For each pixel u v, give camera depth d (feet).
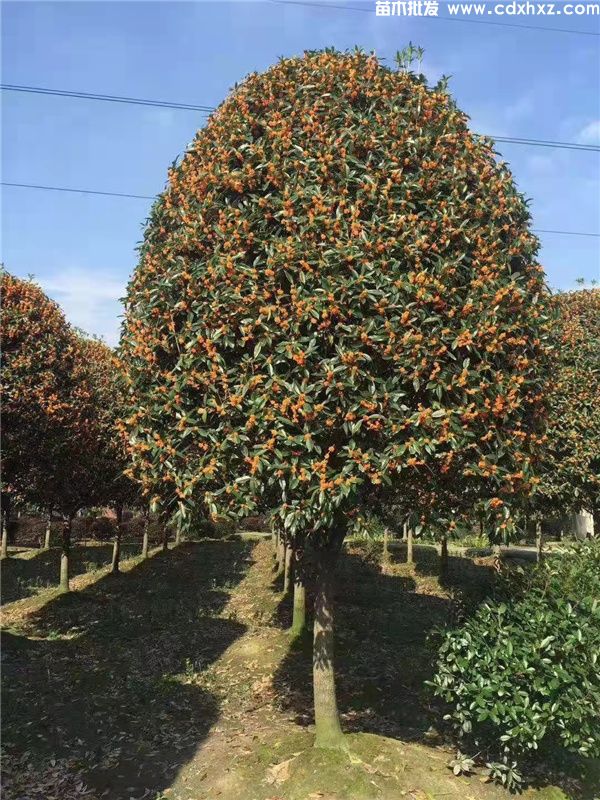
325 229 13.15
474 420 12.60
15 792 14.12
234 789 13.91
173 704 20.16
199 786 14.35
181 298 13.71
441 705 19.88
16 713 18.38
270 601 35.24
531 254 14.76
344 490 11.59
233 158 14.37
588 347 30.63
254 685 22.22
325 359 12.30
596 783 15.02
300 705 20.10
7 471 25.35
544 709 13.35
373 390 12.13
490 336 12.76
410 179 13.79
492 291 13.10
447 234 13.37
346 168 13.55
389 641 27.45
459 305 12.98
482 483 13.33
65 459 26.12
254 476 12.18
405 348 12.35
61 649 26.20
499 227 14.34
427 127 14.55
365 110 14.79
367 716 18.99
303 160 13.74
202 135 15.71
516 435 13.01
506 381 12.89
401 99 15.07
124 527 66.95
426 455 12.17
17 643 25.68
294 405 11.94
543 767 15.20
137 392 14.46
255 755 15.46
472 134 15.17
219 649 27.02
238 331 13.07
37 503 33.09
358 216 13.38
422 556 49.49
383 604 34.27
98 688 21.42
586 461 28.96
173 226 15.23
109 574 43.57
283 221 13.24
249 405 12.47
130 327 14.61
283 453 11.91
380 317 12.56
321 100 14.52
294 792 13.28
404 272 13.06
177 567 47.01
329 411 12.18
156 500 13.65
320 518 12.01
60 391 24.88
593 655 13.89
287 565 36.22
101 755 16.17
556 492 29.14
